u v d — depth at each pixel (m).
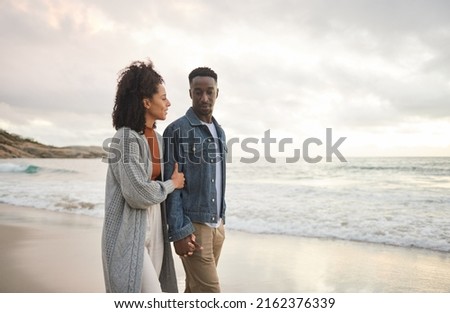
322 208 8.71
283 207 8.83
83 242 5.59
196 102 2.54
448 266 4.71
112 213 2.14
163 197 2.16
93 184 13.12
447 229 6.62
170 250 2.42
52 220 7.35
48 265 4.52
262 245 5.67
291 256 5.09
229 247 5.55
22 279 4.06
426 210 8.48
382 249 5.49
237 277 4.26
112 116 2.23
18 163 19.75
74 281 3.99
